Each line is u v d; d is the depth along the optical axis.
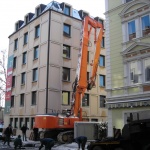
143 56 18.83
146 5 19.28
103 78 37.88
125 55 20.14
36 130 26.05
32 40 35.47
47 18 32.91
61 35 33.38
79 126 22.73
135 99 18.66
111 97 20.56
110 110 20.55
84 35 24.42
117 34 21.31
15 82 38.41
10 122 37.88
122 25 20.98
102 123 23.36
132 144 13.37
